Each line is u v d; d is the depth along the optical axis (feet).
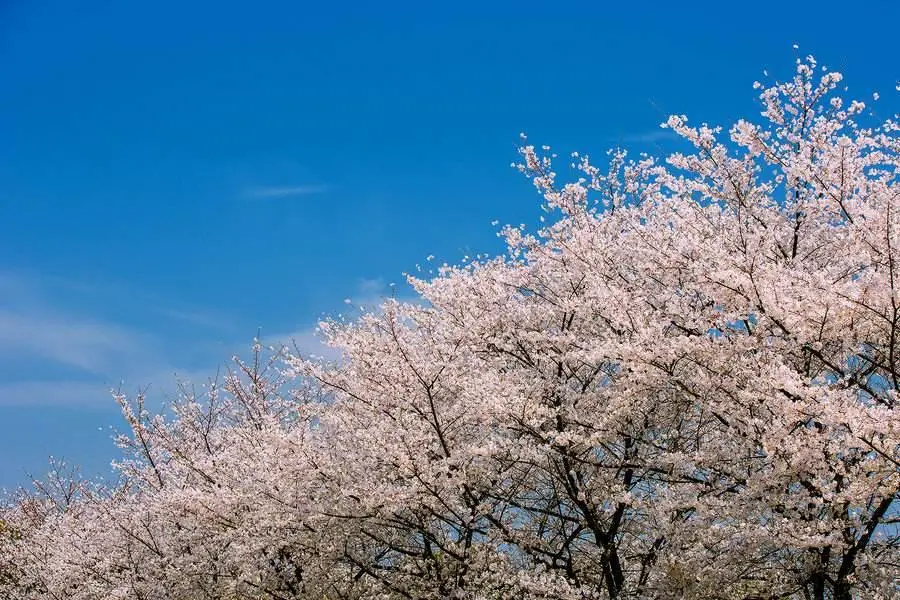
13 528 64.80
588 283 34.81
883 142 29.27
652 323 29.17
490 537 32.24
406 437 30.40
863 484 23.00
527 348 36.50
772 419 26.20
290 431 37.19
